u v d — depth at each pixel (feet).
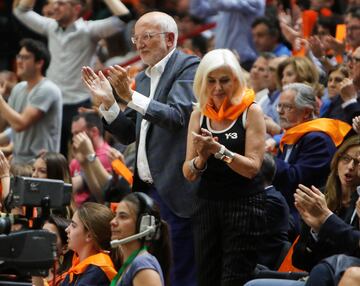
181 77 47.26
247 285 42.29
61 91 68.59
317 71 57.52
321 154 50.75
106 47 70.28
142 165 47.73
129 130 48.21
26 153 64.44
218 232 44.09
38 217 38.11
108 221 42.83
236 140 43.55
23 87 65.51
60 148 68.28
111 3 69.21
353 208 43.47
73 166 62.23
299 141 51.39
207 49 71.51
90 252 42.91
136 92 45.96
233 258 43.57
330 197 44.70
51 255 37.19
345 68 57.31
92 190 58.18
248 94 43.91
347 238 41.32
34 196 37.83
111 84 48.14
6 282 36.91
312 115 52.06
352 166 44.11
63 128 68.39
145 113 45.62
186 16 71.26
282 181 50.19
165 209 47.21
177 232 46.88
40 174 53.36
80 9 69.00
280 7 69.82
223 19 69.97
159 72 47.57
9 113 63.77
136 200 39.32
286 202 48.44
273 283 41.86
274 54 65.82
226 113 43.65
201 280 44.60
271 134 55.88
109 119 47.65
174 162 46.73
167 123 45.83
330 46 62.34
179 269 46.88
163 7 71.72
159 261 39.68
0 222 37.01
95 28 68.85
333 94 57.26
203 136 42.68
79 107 68.33
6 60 80.38
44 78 64.90
